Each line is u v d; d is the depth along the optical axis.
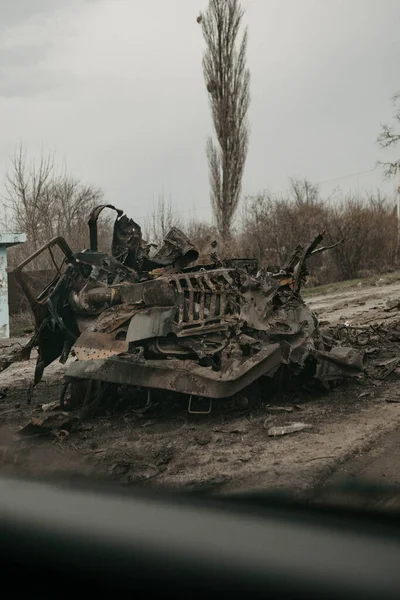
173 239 7.91
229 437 5.67
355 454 5.06
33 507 1.96
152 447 5.40
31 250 22.50
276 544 1.68
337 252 29.19
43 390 8.45
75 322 7.21
